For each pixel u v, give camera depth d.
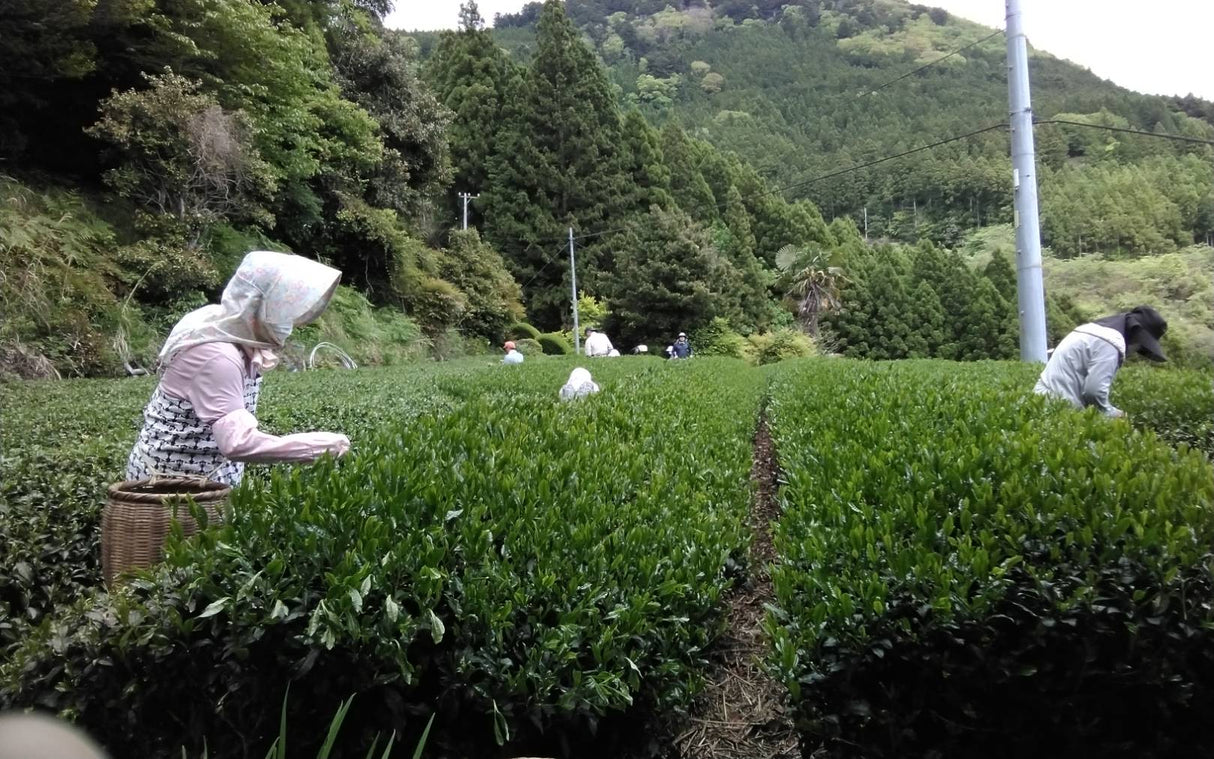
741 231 51.19
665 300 41.12
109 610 2.04
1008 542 2.34
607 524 2.78
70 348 13.09
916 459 3.27
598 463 3.53
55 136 17.09
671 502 3.26
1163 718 2.19
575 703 1.99
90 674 1.97
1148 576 2.12
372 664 1.99
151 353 14.30
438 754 2.15
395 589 2.07
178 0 16.38
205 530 2.20
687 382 9.45
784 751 2.77
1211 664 2.13
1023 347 12.12
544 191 45.69
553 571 2.29
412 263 28.50
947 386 6.06
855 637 2.14
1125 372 7.88
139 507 2.52
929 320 50.72
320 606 1.93
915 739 2.19
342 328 21.34
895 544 2.41
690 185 52.41
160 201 16.34
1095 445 3.10
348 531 2.24
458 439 3.59
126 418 6.52
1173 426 5.47
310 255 24.08
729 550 3.14
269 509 2.32
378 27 31.28
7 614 3.07
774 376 14.97
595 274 45.09
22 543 3.33
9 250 12.65
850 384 7.18
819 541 2.62
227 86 18.02
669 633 2.41
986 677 2.14
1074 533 2.29
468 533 2.36
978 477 2.80
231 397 2.82
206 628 2.02
